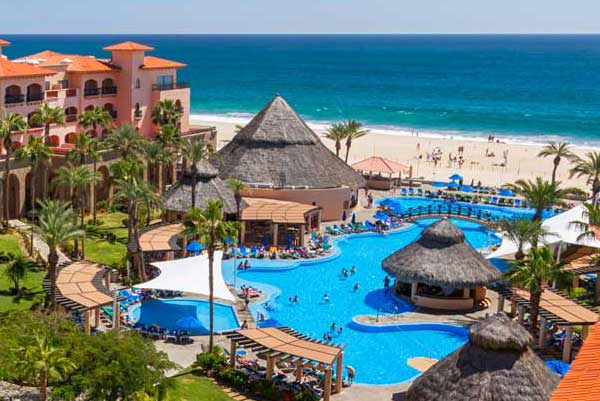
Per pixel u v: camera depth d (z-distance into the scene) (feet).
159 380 117.19
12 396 117.19
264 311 176.14
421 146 454.81
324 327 168.76
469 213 279.49
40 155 218.59
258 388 130.00
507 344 111.34
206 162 239.91
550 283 176.14
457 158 413.59
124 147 237.25
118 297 171.63
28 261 191.52
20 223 228.22
